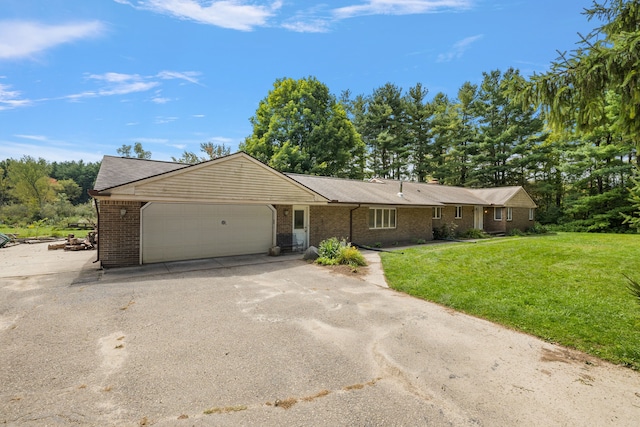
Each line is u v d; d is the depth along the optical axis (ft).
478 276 27.02
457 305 19.57
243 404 9.62
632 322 16.12
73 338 14.23
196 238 34.83
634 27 14.43
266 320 16.94
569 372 11.84
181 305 19.24
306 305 19.67
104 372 11.34
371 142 120.06
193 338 14.46
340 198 45.39
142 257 31.55
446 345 14.10
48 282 24.43
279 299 20.88
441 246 49.26
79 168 212.43
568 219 84.89
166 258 33.01
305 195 41.09
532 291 22.27
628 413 9.43
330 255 34.63
